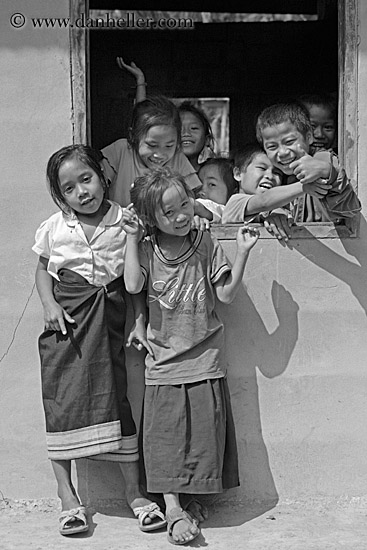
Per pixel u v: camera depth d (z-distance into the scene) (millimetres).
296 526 2967
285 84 5227
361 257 3119
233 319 3104
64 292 2898
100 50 5086
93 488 3111
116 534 2904
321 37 4961
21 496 3121
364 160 3082
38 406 3094
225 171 3732
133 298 2996
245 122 5285
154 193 2783
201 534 2902
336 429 3150
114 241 2904
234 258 3062
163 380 2896
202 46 5223
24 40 2988
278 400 3133
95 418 2875
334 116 3639
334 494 3162
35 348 3078
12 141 3010
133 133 3223
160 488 2875
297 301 3117
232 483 3006
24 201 3027
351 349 3141
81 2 2990
